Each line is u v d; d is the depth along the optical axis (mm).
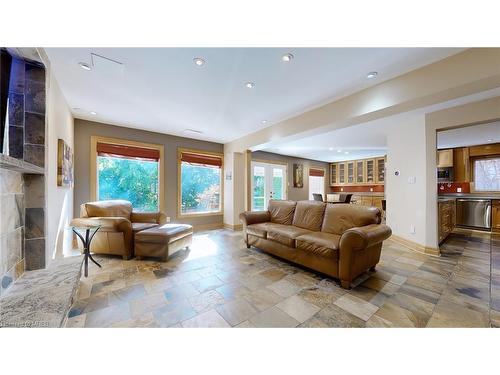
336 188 8227
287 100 2719
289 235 2582
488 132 3879
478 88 1765
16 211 1474
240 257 2977
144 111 3156
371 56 1802
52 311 1095
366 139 4699
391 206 3871
